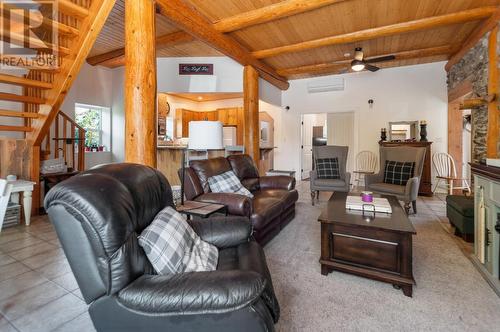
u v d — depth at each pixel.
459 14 3.39
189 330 1.00
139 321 1.01
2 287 1.91
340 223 2.04
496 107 3.33
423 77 5.63
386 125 6.01
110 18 3.78
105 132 6.09
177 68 5.43
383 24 3.73
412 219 3.62
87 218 0.97
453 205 3.02
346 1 3.16
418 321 1.57
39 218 3.68
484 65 3.67
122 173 1.31
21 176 3.68
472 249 2.60
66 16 2.77
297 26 3.78
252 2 3.14
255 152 4.89
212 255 1.51
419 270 2.19
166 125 7.02
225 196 2.50
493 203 1.94
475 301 1.76
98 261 0.97
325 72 6.05
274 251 2.60
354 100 6.31
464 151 5.48
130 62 2.45
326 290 1.90
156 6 2.73
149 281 1.02
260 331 0.97
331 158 4.85
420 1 3.16
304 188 6.21
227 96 7.47
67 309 1.66
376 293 1.86
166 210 1.52
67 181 1.05
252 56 4.78
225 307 0.94
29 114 3.37
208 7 3.24
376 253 1.95
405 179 4.00
